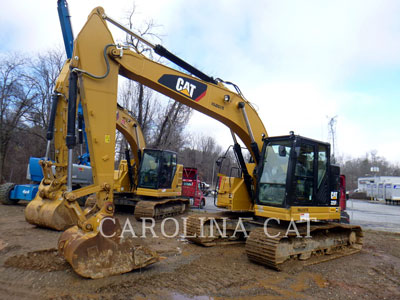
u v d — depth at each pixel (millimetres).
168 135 22250
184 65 7445
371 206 31156
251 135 8203
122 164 14016
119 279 5109
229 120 7969
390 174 75750
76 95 5496
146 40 6785
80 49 5676
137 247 5602
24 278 5020
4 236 8086
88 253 4930
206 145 54812
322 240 7852
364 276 6426
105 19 6145
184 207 14891
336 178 8242
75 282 4867
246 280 5699
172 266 6184
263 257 6422
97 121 5719
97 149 5656
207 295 4891
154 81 6824
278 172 7344
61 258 6086
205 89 7570
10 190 14461
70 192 5258
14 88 25641
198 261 6703
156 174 12664
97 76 5762
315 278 6121
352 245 8922
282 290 5336
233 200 8320
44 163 9062
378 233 12445
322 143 7883
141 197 13305
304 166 7387
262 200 7512
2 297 4355
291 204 6895
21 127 28031
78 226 5262
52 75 27453
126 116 12617
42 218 8852
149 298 4566
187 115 23188
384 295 5355
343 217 13742
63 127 8570
